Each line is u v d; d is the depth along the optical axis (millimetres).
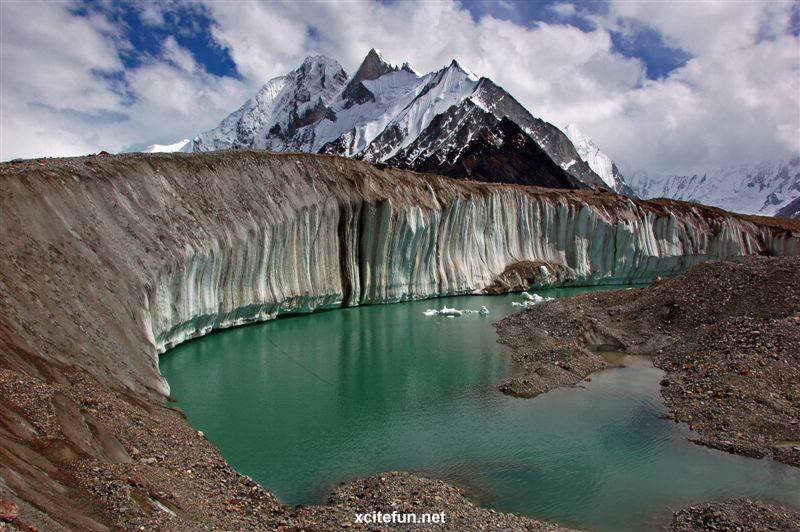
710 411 21000
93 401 15039
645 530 14008
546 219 64188
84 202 24062
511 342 32969
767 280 31875
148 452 13945
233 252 33844
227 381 25438
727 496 15625
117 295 22062
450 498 14906
